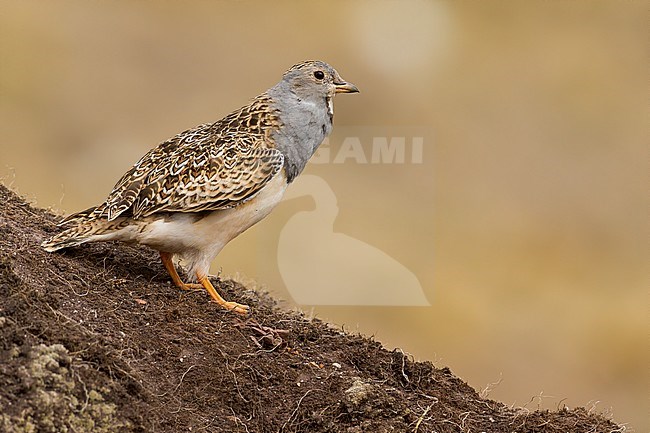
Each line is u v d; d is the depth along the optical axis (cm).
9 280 660
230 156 783
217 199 771
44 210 896
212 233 787
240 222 795
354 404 701
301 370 740
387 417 705
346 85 851
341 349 791
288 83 840
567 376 1638
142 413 627
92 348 638
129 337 701
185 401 673
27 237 785
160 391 668
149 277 809
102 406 606
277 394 710
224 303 796
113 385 623
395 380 768
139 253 849
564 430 743
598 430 751
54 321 652
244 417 683
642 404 1622
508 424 749
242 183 781
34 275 717
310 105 839
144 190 761
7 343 605
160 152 795
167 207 761
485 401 788
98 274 767
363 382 733
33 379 589
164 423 639
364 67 2406
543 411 781
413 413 716
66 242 759
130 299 754
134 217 761
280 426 686
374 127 2173
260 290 978
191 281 830
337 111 2231
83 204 1808
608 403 1606
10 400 575
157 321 734
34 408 577
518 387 1589
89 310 712
